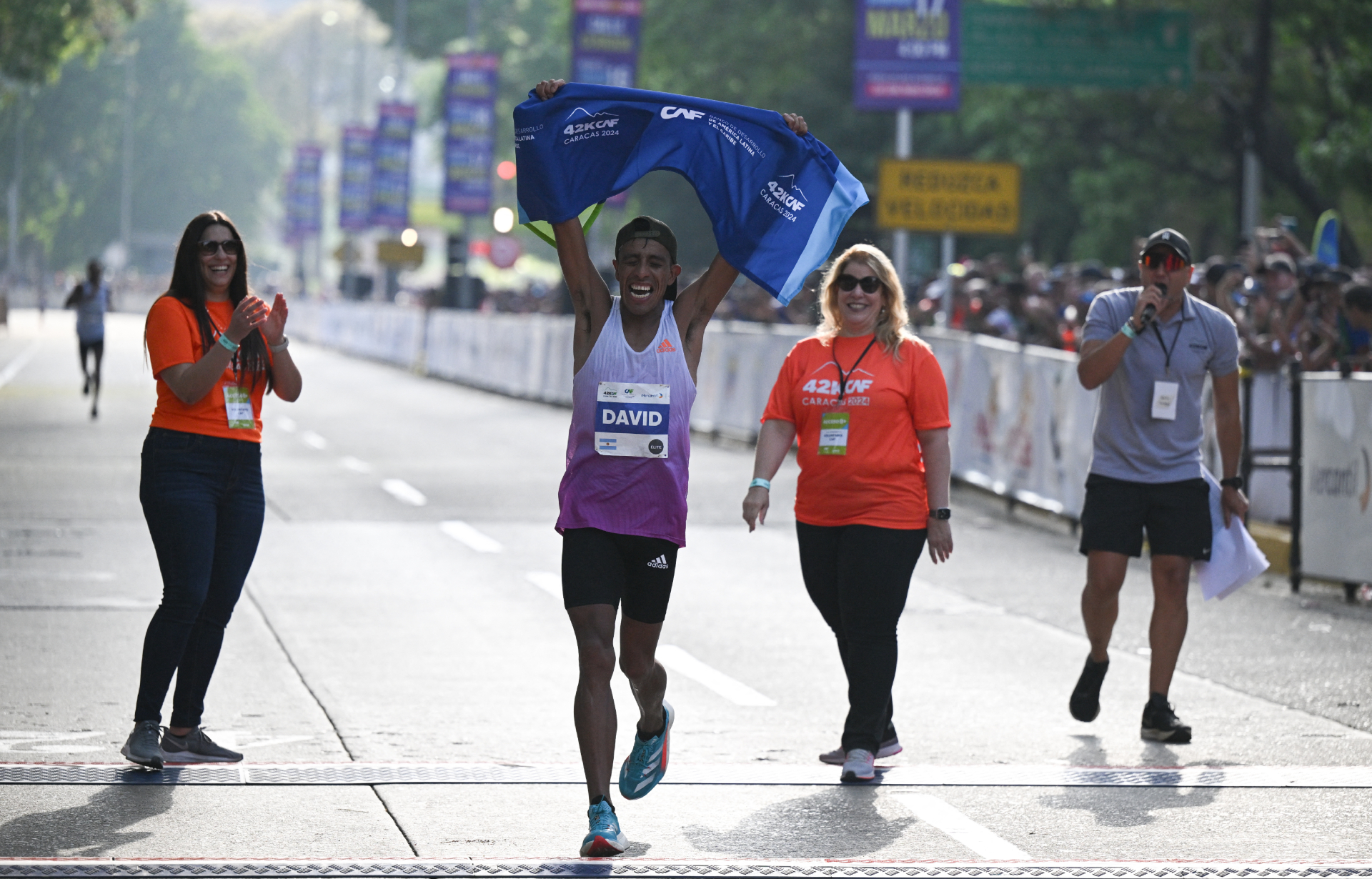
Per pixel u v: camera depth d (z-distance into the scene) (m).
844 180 18.16
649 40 138.75
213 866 16.17
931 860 16.88
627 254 17.22
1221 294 41.62
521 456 63.06
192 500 19.83
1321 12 77.19
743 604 33.41
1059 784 20.28
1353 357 39.62
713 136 18.05
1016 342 49.94
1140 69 85.94
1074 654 28.84
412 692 25.25
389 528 43.59
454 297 141.88
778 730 23.12
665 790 19.88
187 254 20.02
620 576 17.23
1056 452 45.84
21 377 104.44
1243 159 85.31
